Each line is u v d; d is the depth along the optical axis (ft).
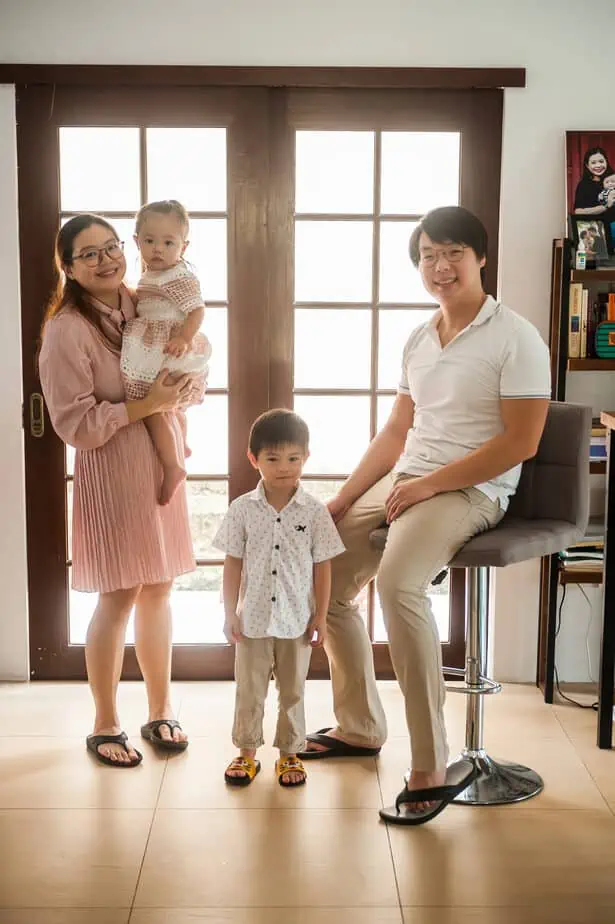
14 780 9.52
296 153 11.51
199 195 11.59
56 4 11.10
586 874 7.97
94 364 9.57
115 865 8.07
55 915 7.40
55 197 11.48
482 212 11.60
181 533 10.28
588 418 9.11
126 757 9.85
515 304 11.61
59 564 12.00
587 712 11.25
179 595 12.50
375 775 9.65
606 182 11.18
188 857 8.18
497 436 8.73
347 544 9.66
